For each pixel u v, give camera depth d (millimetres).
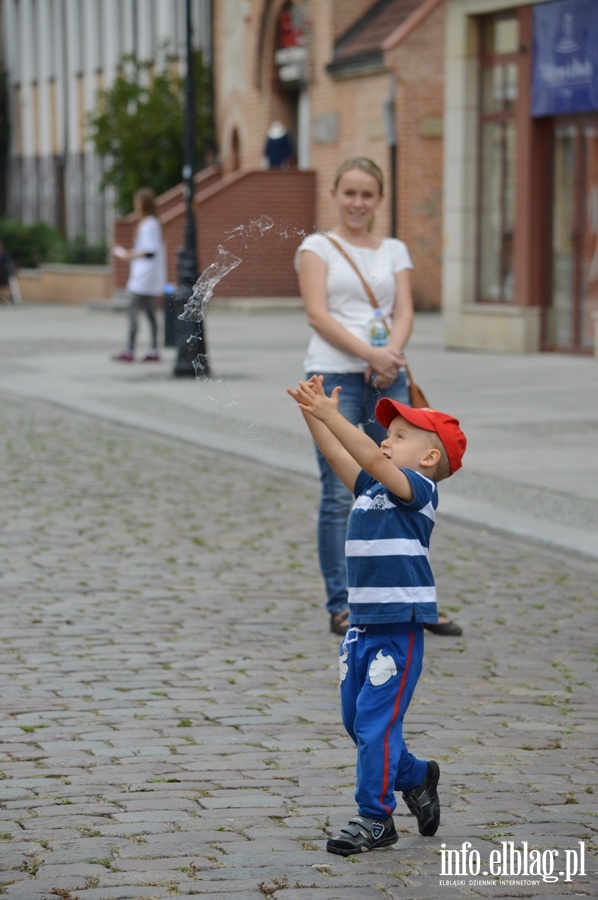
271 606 19266
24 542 23203
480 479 27844
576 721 14367
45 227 109688
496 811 11758
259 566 21719
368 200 18172
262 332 63594
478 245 54531
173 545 23141
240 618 18578
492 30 53438
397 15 74688
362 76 74125
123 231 83625
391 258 18312
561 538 22703
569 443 31922
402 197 71812
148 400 41094
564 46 49219
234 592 20031
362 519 10781
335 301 18047
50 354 55625
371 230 18703
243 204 79812
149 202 51750
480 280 54594
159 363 51438
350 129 75875
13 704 14664
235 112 88500
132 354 51812
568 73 49094
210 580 20750
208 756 13094
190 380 45781
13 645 17016
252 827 11273
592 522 23906
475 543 23281
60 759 12961
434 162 71875
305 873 10367
